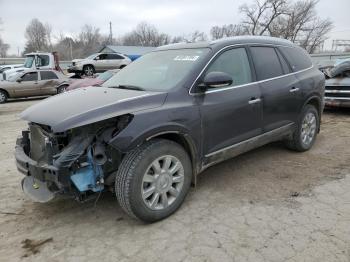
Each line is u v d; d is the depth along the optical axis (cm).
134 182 325
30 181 366
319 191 413
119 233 338
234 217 358
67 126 309
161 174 347
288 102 495
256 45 471
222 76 369
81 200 329
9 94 1545
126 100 342
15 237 337
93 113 320
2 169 524
